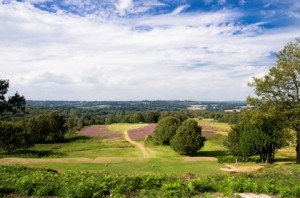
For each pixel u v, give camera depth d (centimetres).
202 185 1397
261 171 2198
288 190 1361
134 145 6844
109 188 1416
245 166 4047
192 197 1287
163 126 6850
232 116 10569
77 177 1681
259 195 1358
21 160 3991
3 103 3875
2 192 1365
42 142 8462
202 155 5834
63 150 6288
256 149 4644
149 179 1548
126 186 1438
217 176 1878
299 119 3719
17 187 1395
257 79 3981
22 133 6372
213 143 7081
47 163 3850
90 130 9762
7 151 6153
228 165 4138
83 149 6372
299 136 3894
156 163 4050
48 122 8431
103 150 6144
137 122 13088
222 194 1350
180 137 5731
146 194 1363
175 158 4756
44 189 1345
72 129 10019
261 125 4644
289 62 3772
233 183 1419
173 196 1309
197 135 5741
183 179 1672
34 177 1609
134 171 3291
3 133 6012
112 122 13338
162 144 6931
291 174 2009
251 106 4094
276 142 4578
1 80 3872
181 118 11700
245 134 4794
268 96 3959
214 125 9812
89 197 1294
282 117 3778
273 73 3881
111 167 3600
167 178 1662
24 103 4103
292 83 3834
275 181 1814
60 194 1336
